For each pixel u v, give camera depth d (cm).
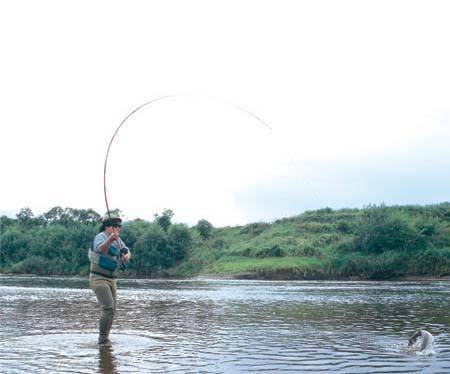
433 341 736
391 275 4631
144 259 5844
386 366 612
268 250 5447
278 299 1798
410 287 2855
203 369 595
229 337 850
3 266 6581
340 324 1035
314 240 5559
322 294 2123
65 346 754
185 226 6250
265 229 6388
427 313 1262
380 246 4959
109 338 836
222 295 2047
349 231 5731
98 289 805
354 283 3597
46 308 1388
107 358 660
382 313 1268
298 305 1521
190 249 6059
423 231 5069
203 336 863
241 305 1520
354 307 1443
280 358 662
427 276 4553
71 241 6369
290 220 6412
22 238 6762
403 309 1378
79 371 580
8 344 770
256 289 2598
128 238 6044
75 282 3491
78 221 7212
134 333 900
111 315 805
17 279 4219
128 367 604
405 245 4862
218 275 5012
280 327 988
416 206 5981
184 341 805
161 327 989
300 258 5169
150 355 682
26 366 607
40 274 6241
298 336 862
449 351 711
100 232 857
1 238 6788
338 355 682
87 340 813
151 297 1908
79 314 1227
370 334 886
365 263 4678
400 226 4950
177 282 3784
